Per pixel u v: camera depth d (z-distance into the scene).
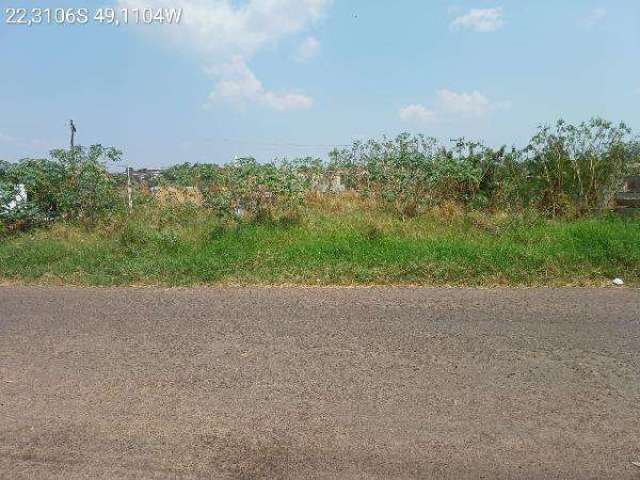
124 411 3.39
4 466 2.83
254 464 2.83
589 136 10.40
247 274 6.74
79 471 2.78
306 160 11.25
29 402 3.52
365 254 7.31
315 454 2.90
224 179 9.77
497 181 10.60
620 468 2.76
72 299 5.91
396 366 4.00
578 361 4.05
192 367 4.03
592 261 6.81
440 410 3.35
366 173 11.32
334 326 4.89
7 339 4.64
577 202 10.43
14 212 9.48
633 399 3.47
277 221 9.41
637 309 5.25
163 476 2.73
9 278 6.94
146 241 8.27
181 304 5.66
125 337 4.68
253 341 4.54
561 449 2.93
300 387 3.68
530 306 5.40
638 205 10.18
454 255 7.13
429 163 10.41
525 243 7.77
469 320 5.01
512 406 3.40
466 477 2.70
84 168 9.70
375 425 3.19
